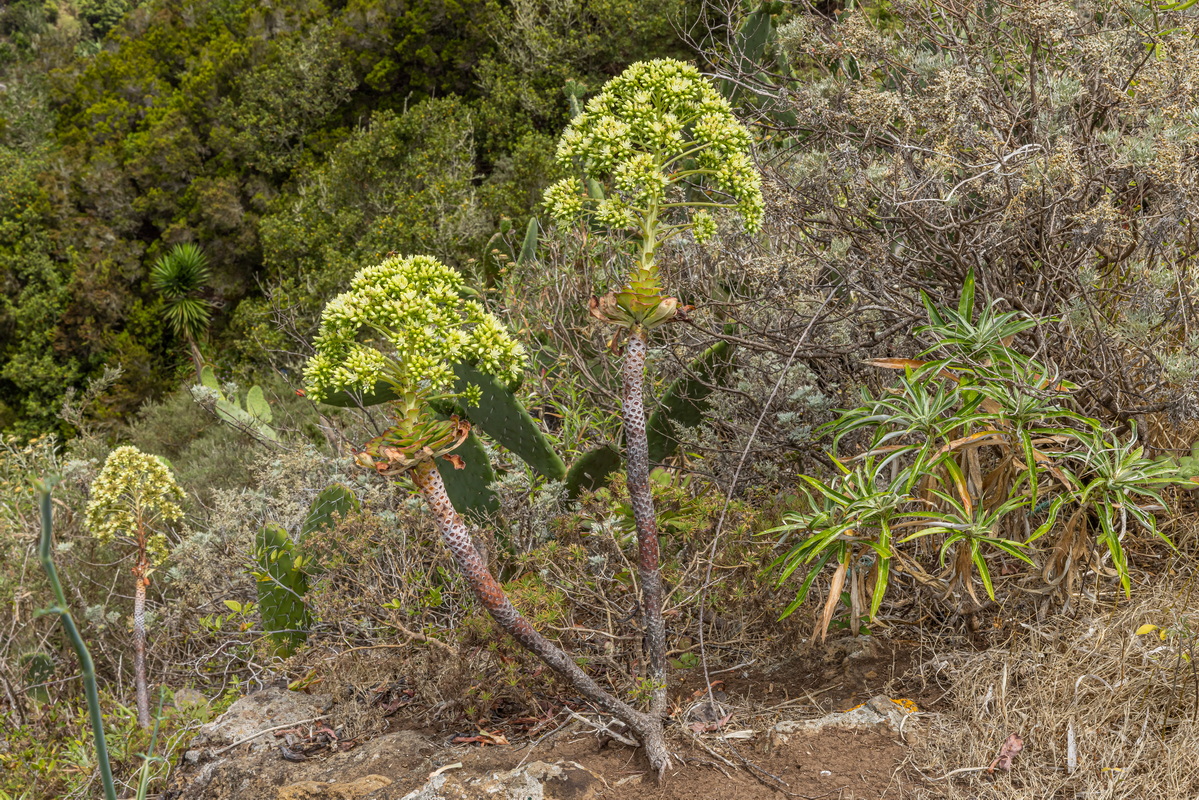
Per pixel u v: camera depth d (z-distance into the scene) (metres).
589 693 1.85
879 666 2.24
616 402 3.73
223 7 22.58
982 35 2.75
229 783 2.37
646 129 1.73
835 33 2.96
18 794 2.83
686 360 3.18
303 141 18.34
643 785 1.91
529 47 14.41
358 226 14.58
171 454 12.02
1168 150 1.97
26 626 4.55
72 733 3.34
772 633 2.43
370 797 2.07
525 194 12.83
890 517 2.04
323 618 2.91
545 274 4.38
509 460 3.74
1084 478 2.30
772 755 1.95
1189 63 2.18
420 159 14.07
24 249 18.98
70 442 8.09
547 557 2.37
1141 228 2.26
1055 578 2.13
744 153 1.82
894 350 2.77
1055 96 2.31
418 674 2.47
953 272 2.53
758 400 2.89
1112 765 1.75
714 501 2.36
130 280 19.05
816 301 2.71
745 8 4.58
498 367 1.68
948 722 1.96
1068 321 2.26
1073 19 2.40
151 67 21.91
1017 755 1.83
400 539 3.01
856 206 2.57
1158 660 1.92
